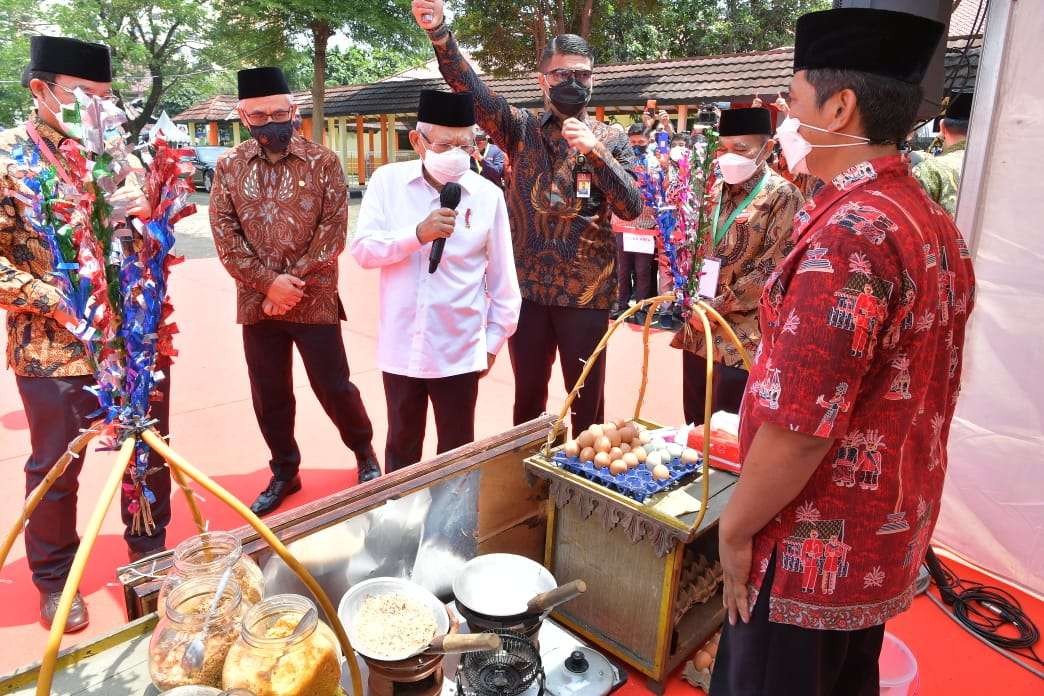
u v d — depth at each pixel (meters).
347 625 1.87
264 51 20.20
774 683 1.42
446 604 2.28
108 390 1.39
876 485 1.29
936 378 1.37
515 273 3.00
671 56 28.22
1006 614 2.64
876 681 1.62
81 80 2.07
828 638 1.43
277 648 1.28
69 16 19.12
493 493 2.36
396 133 25.25
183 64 21.25
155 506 2.60
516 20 18.98
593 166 2.94
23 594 2.70
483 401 4.84
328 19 17.92
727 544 1.39
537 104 16.70
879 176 1.30
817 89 1.32
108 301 1.38
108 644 1.49
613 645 2.24
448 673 2.05
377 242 2.73
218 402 4.72
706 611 2.39
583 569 2.30
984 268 2.76
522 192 3.25
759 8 28.72
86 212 1.35
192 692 1.23
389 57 42.16
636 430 2.46
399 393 2.93
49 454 2.41
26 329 2.35
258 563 1.78
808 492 1.32
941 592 2.75
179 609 1.37
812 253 1.23
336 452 4.03
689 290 2.29
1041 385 2.70
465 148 2.71
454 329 2.85
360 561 2.04
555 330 3.36
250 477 3.71
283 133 2.96
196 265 9.47
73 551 2.55
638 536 2.07
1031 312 2.68
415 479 2.12
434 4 2.90
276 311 3.03
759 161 2.78
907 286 1.20
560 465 2.33
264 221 3.01
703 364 3.17
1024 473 2.80
